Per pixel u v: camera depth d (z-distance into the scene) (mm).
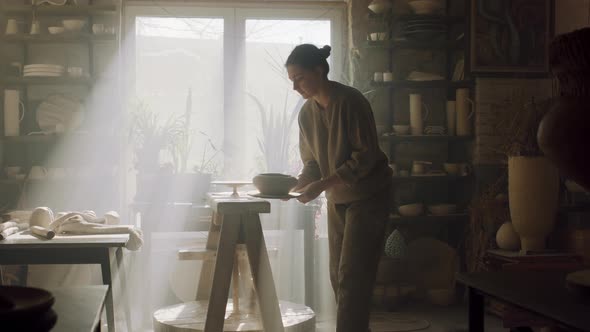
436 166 5375
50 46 5078
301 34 5297
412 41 5090
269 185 2979
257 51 5258
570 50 1207
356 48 5184
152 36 5184
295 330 3334
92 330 1144
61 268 4660
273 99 5266
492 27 5160
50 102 4961
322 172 3355
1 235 3158
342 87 3154
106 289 1505
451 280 5133
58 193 4988
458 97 5215
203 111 5219
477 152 5137
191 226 4484
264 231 5051
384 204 3207
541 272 1627
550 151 1256
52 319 1019
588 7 4816
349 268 3121
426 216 5090
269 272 2979
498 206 4855
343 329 3084
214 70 5238
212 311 2932
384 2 5023
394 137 5137
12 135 4855
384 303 4871
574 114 1203
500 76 5156
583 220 4750
